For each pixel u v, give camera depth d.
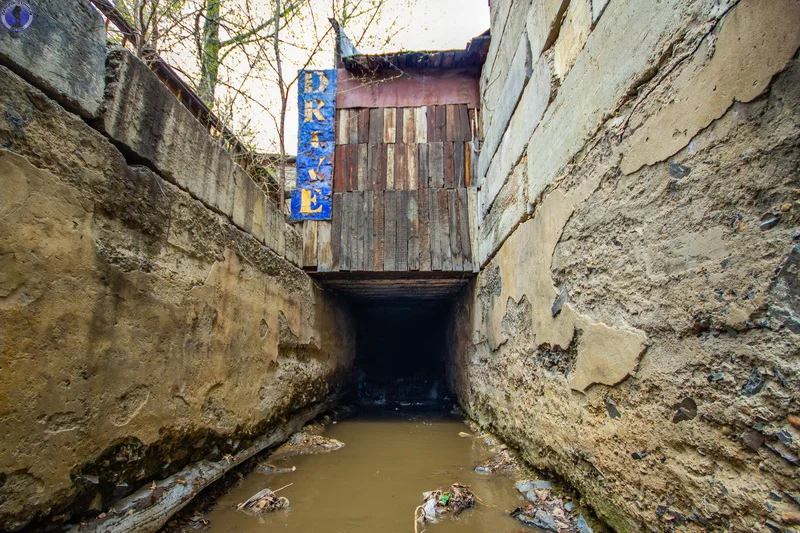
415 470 3.77
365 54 5.57
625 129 2.11
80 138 2.04
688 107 1.68
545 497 2.88
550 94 3.04
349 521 2.71
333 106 5.82
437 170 5.61
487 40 5.19
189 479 2.81
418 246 5.42
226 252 3.36
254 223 3.94
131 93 2.36
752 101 1.39
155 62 3.60
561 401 2.85
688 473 1.66
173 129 2.73
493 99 4.77
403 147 5.69
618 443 2.16
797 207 1.26
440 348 9.50
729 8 1.49
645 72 1.95
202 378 2.99
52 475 1.84
